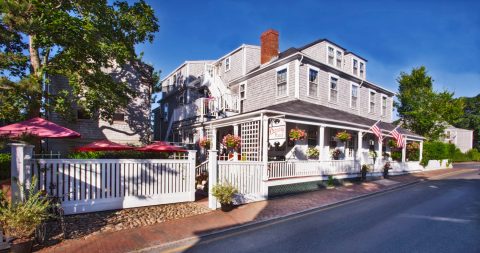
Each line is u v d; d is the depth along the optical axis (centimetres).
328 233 660
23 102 1090
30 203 525
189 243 601
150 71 1886
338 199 1086
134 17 1345
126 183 819
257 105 1914
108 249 538
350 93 2047
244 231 684
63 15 1004
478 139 5444
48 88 1480
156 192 872
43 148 1477
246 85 2036
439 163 2647
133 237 606
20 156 606
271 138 1327
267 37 1972
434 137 3161
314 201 1045
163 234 634
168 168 898
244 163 1002
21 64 1207
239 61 2145
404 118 3366
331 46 1989
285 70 1720
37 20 890
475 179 1797
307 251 545
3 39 1009
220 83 2081
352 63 2155
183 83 2825
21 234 498
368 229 685
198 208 867
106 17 1252
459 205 959
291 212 868
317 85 1784
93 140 1631
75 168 737
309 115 1346
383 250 544
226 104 1823
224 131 1988
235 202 964
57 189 708
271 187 1145
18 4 844
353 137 1938
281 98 1719
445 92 3142
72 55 1162
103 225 669
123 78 1752
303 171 1327
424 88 3184
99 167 774
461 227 693
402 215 822
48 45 1079
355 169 1619
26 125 959
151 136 1812
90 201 759
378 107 2380
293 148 1555
